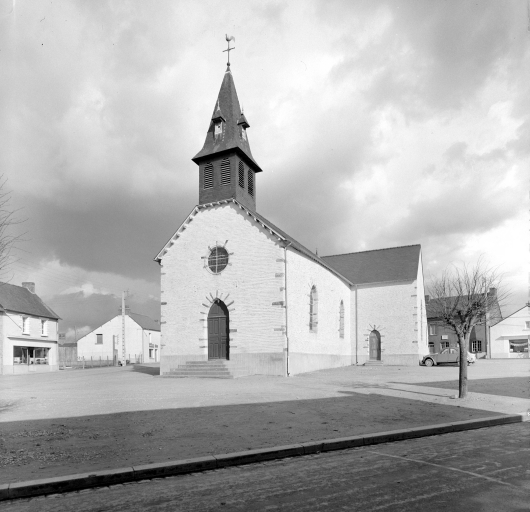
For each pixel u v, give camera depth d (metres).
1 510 6.36
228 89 29.28
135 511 6.08
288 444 9.28
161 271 28.02
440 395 16.42
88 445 9.35
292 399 15.30
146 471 7.69
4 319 40.41
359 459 8.59
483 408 13.77
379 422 11.59
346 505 6.04
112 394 17.52
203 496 6.60
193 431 10.55
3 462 8.20
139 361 65.62
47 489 7.05
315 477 7.41
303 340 27.05
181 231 27.91
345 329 36.22
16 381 27.78
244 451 8.73
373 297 37.50
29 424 11.57
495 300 24.17
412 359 35.66
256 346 24.75
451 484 6.82
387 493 6.48
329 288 32.53
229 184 27.19
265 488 6.89
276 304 24.62
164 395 16.78
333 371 28.53
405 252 40.12
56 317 47.88
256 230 25.70
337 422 11.56
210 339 26.30
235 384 20.36
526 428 11.66
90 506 6.37
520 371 27.47
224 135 28.16
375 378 23.02
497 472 7.41
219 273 26.36
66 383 23.88
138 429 10.80
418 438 10.58
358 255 42.00
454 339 58.59
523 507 5.89
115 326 66.94
